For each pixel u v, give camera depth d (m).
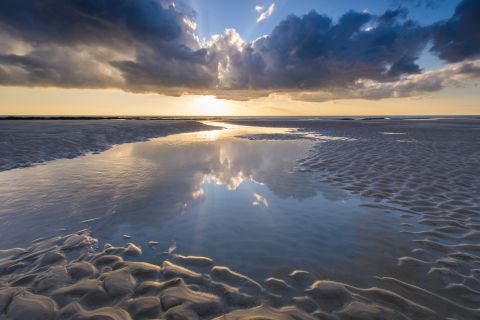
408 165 8.41
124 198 5.39
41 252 3.25
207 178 7.09
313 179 7.01
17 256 3.15
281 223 4.28
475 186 6.08
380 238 3.75
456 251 3.35
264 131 27.12
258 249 3.44
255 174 7.59
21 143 11.81
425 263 3.10
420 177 6.94
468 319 2.25
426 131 23.39
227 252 3.36
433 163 8.66
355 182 6.64
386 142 15.00
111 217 4.43
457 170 7.62
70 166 8.46
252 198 5.50
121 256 3.19
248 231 3.98
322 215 4.61
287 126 37.06
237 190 6.05
